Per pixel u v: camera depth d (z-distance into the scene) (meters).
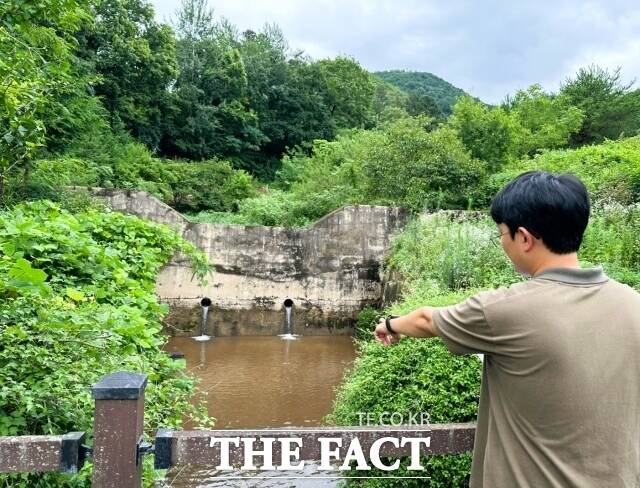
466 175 14.05
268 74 31.34
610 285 1.49
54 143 16.34
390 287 12.39
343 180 16.89
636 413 1.37
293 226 15.02
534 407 1.40
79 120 16.52
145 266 6.66
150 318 5.32
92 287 4.68
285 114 31.70
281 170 27.98
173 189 20.39
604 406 1.34
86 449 1.89
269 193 22.09
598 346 1.37
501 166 17.08
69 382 2.92
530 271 1.60
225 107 28.50
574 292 1.45
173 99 26.20
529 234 1.53
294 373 10.00
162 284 12.94
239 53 30.34
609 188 11.31
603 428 1.33
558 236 1.50
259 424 7.38
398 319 1.85
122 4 23.34
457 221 12.05
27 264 2.88
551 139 21.69
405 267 11.06
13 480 2.55
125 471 1.80
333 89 33.72
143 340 4.12
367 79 36.09
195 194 20.55
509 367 1.46
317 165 21.02
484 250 9.42
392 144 14.69
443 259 9.38
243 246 13.42
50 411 2.74
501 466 1.45
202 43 29.27
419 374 3.88
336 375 9.92
